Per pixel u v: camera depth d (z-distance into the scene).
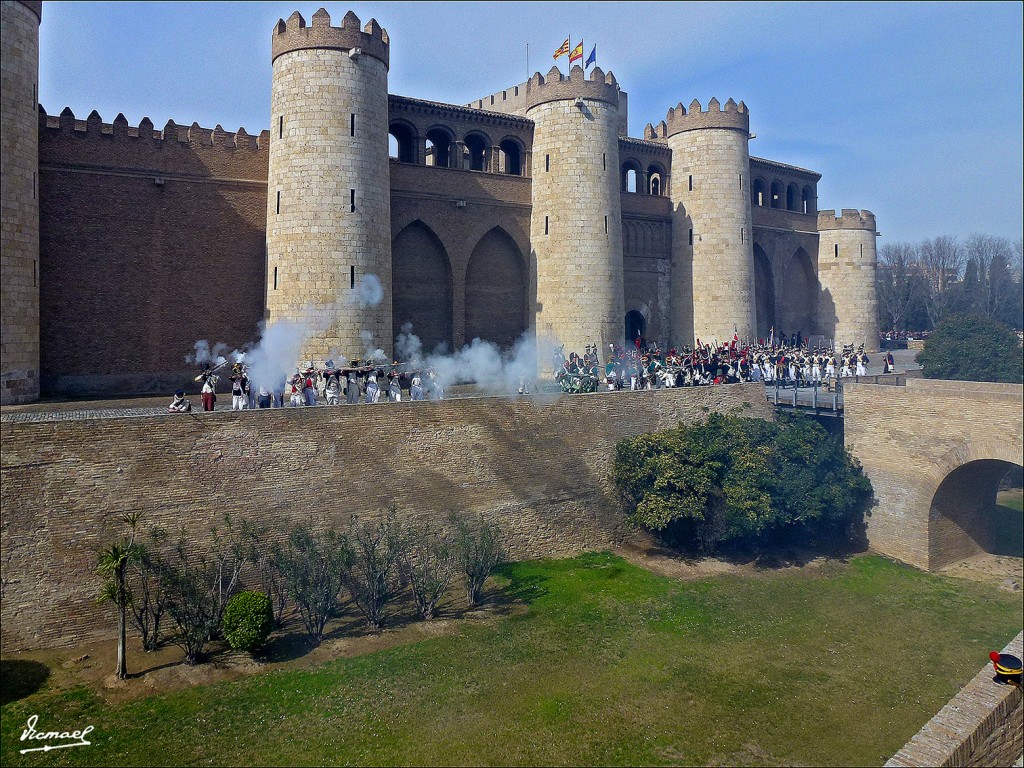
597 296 35.91
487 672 17.50
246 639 17.42
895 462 27.59
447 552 21.47
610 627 20.17
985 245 111.88
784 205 51.25
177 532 19.00
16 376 23.83
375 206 29.86
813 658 19.14
